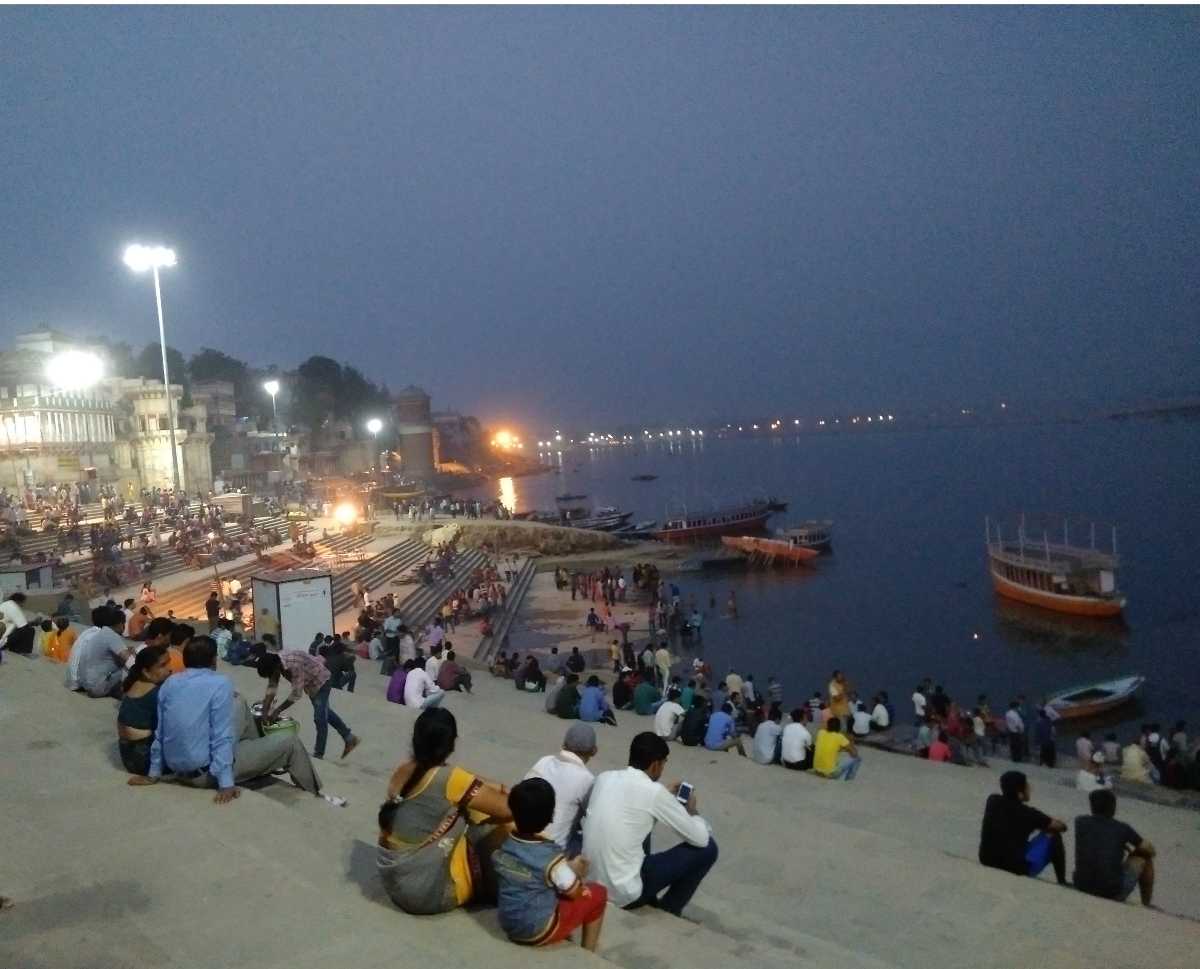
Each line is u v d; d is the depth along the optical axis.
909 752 17.06
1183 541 67.75
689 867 5.95
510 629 41.81
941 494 117.31
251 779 7.93
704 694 18.75
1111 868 7.64
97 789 7.14
